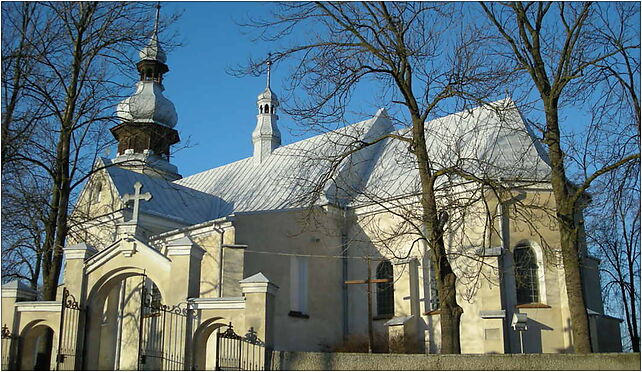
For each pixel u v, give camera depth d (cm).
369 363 1563
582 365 1383
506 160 2750
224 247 2619
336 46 1902
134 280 2873
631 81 1755
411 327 2738
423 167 1888
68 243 2656
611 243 3105
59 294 2717
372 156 3481
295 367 1603
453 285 1811
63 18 2108
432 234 1842
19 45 1983
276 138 4100
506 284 2558
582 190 1727
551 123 1823
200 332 1725
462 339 2581
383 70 1905
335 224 3114
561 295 2552
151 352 2433
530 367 1423
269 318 1667
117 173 3381
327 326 2950
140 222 3130
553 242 2594
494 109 1884
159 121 4125
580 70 1744
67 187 2114
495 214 1830
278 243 2831
